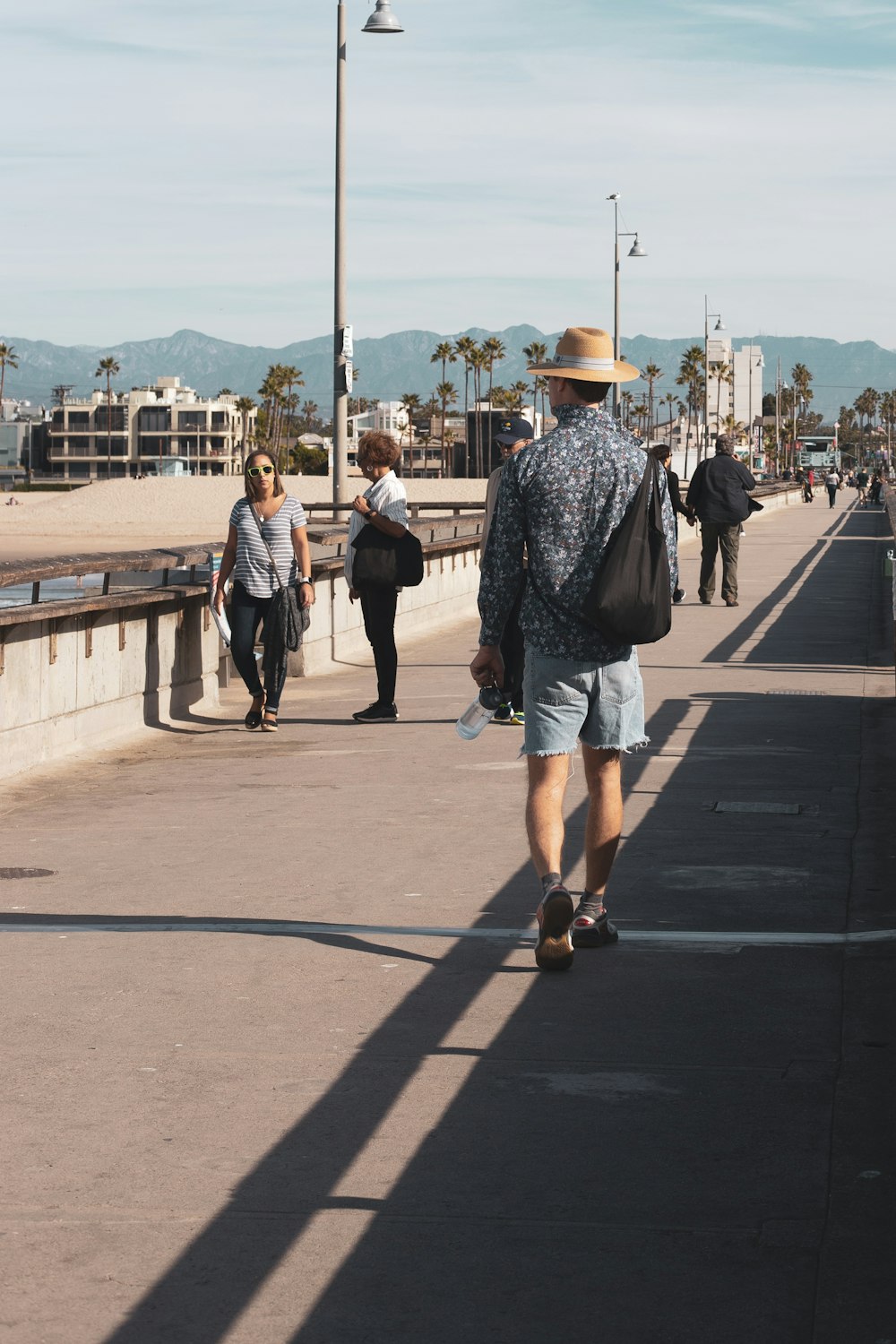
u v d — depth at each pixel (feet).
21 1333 10.69
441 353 615.57
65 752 35.01
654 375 601.21
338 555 53.01
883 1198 12.64
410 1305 11.05
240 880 23.66
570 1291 11.23
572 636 19.02
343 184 87.04
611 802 20.04
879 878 23.38
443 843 26.00
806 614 67.31
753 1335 10.61
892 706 40.98
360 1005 17.76
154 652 39.52
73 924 21.30
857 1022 17.01
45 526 297.94
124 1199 12.78
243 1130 14.20
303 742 37.09
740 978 18.67
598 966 19.24
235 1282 11.39
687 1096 14.96
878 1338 10.51
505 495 19.16
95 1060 16.02
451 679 48.57
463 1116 14.49
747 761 33.27
